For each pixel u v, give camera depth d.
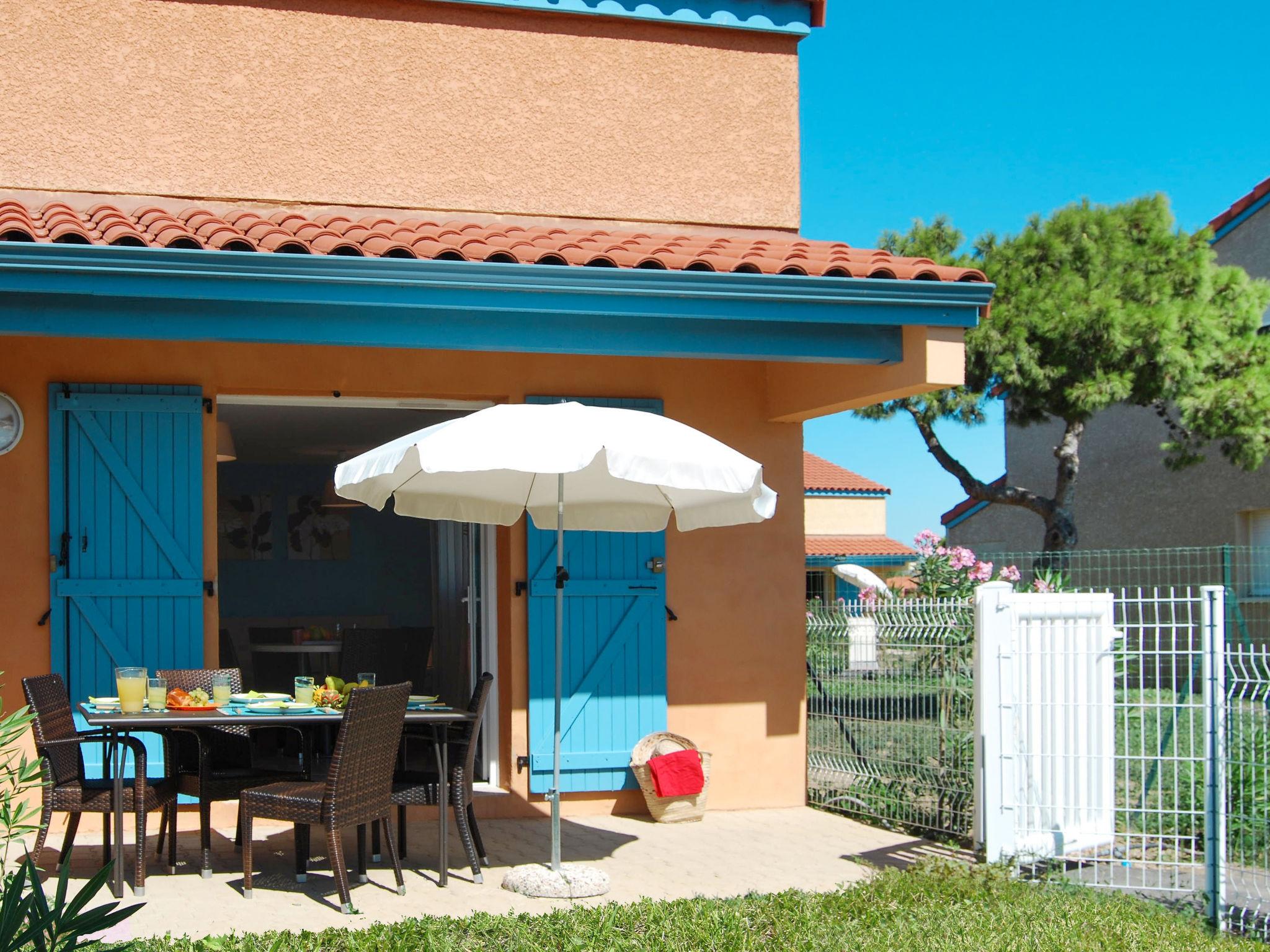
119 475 7.53
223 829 7.73
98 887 3.45
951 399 16.36
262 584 16.77
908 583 18.28
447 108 8.79
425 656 10.13
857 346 7.57
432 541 12.52
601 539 8.49
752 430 8.92
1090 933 5.31
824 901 5.80
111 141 8.15
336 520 17.12
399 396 8.26
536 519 7.41
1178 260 15.57
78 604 7.44
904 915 5.57
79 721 7.21
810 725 8.92
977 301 7.39
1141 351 15.12
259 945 4.94
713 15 9.34
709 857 7.17
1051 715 6.99
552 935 5.16
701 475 5.78
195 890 6.10
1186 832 7.27
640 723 8.48
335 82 8.59
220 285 6.40
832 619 8.69
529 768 8.25
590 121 9.08
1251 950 5.29
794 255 7.55
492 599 8.73
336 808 5.71
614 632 8.48
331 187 8.51
